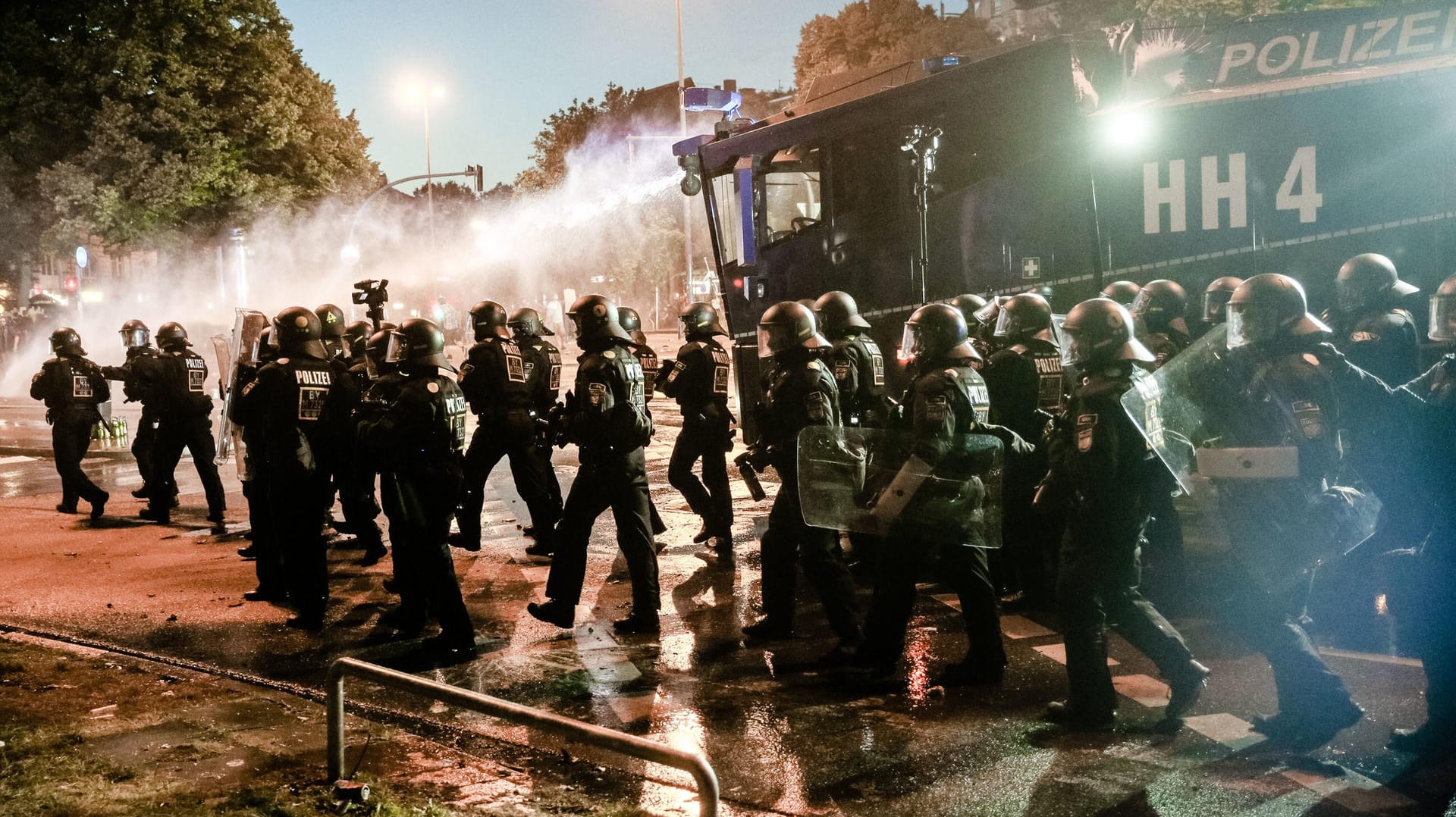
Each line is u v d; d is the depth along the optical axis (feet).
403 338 20.68
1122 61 32.55
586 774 14.62
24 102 103.55
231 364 32.22
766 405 20.31
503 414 27.71
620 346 21.22
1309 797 13.43
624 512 21.16
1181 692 15.46
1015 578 23.47
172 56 107.86
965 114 34.65
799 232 38.96
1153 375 15.28
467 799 13.76
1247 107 31.09
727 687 18.35
